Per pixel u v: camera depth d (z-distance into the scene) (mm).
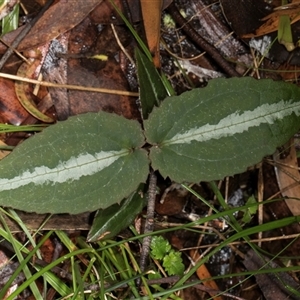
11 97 352
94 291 338
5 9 357
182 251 373
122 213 335
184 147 322
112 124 315
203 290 360
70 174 309
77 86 357
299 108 332
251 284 374
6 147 342
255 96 326
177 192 370
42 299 327
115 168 315
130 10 365
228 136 325
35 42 356
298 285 360
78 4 357
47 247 350
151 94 338
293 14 374
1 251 340
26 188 302
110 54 368
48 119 355
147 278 355
